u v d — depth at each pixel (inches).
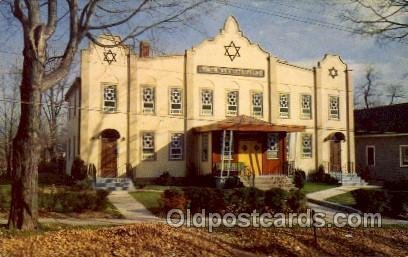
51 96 1876.2
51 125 1909.4
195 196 735.7
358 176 1379.2
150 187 1128.8
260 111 1357.0
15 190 532.4
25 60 531.2
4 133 1726.1
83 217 685.9
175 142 1262.3
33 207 534.6
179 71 1275.8
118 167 1195.9
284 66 1397.6
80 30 564.4
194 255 472.1
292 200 764.6
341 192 1086.4
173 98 1267.2
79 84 1226.0
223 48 1325.0
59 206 710.5
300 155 1403.8
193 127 1274.6
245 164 1248.8
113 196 951.6
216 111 1306.6
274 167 1279.5
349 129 1478.8
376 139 1563.7
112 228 547.5
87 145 1175.0
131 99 1217.4
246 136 1262.3
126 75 1221.7
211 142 1194.0
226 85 1322.6
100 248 463.5
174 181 1219.2
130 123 1211.9
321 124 1437.0
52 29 546.6
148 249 471.8
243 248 518.0
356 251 533.0
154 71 1250.0
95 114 1187.3
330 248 536.1
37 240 477.7
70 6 557.6
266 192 763.4
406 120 1517.0
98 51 1195.9
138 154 1222.3
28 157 530.3
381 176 1537.9
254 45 1362.0
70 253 444.1
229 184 1115.3
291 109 1397.6
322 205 900.6
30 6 532.4
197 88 1291.8
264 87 1364.4
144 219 684.7
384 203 792.3
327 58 1466.5
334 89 1471.5
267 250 511.5
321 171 1389.0
